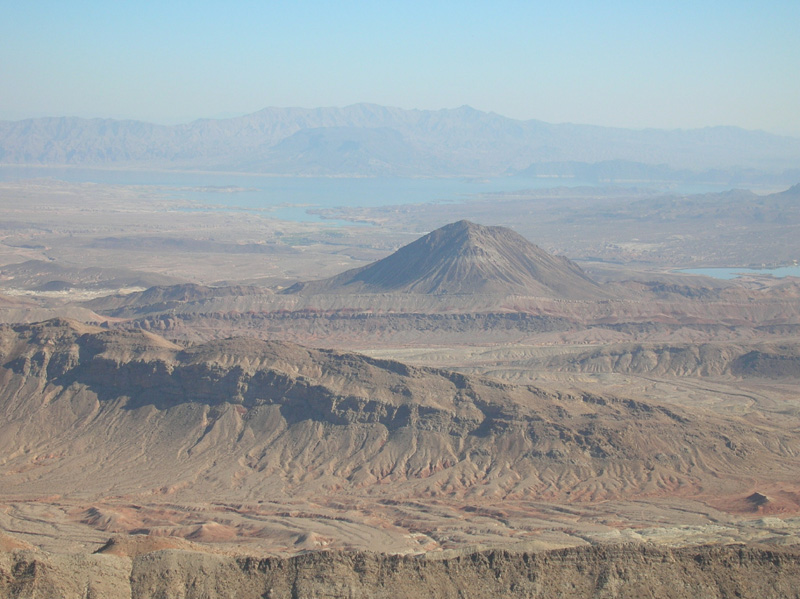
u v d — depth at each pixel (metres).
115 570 103.94
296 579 104.62
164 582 103.50
